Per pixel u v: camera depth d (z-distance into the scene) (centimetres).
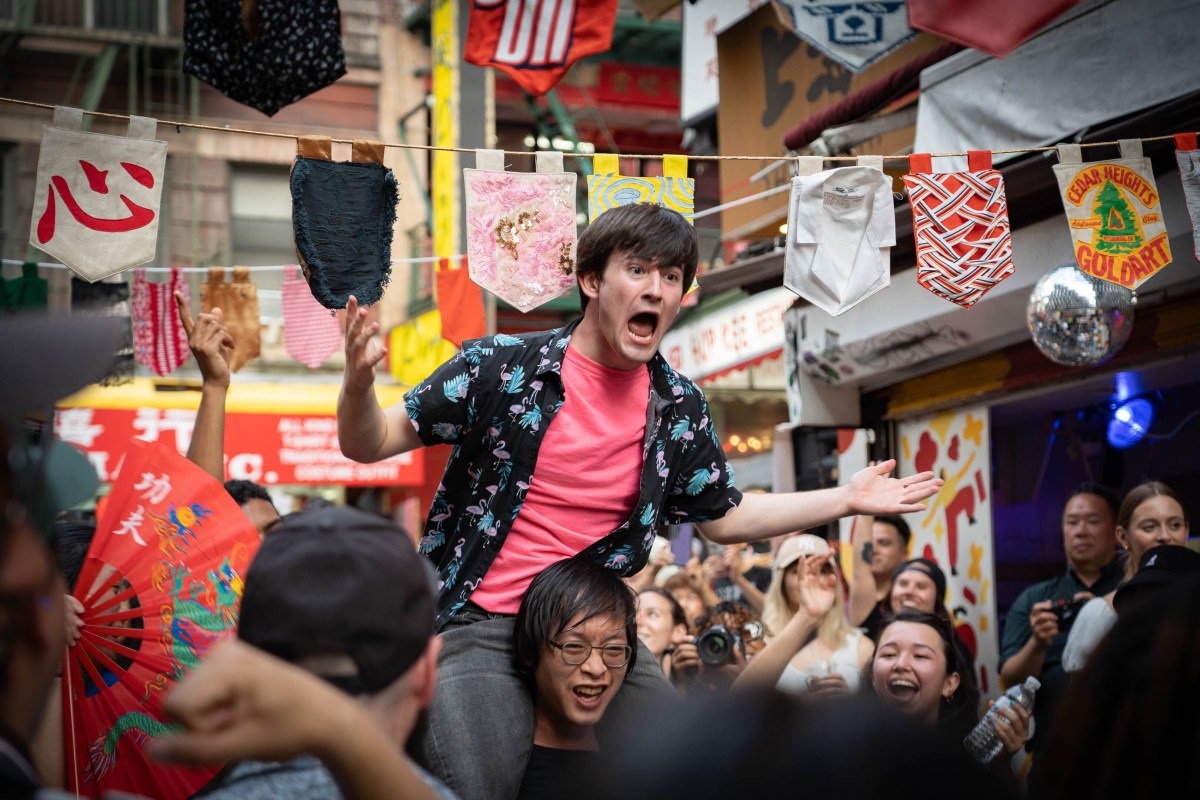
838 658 466
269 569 152
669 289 295
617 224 293
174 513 282
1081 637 440
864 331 660
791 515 324
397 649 151
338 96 1524
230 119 1479
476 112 1271
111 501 281
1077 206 374
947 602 685
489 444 298
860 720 99
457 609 293
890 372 677
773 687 104
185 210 1449
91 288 545
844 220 362
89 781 265
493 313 1255
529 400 297
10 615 116
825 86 737
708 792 97
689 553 892
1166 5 452
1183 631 142
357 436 287
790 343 725
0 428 118
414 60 1556
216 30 422
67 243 320
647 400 307
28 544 118
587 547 299
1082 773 145
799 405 717
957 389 664
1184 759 138
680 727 102
